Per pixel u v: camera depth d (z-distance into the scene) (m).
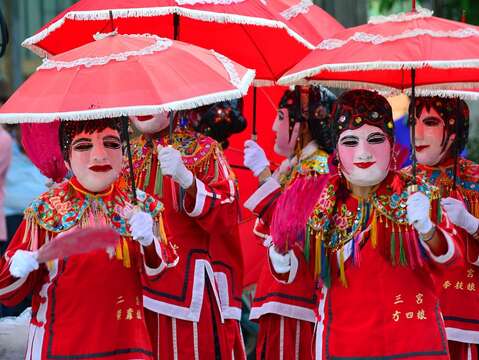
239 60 12.53
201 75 9.07
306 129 12.26
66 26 11.95
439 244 9.40
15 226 16.62
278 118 12.38
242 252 12.94
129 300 9.28
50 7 21.61
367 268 9.48
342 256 9.51
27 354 9.30
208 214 10.73
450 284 11.20
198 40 12.45
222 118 13.01
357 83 10.92
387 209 9.54
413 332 9.42
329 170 12.02
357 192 9.68
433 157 11.20
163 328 10.96
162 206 9.60
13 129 16.83
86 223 9.21
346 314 9.52
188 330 10.98
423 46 9.09
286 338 12.09
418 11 9.48
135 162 11.05
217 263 11.58
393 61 9.03
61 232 9.15
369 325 9.43
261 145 14.02
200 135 11.17
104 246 8.34
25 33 21.42
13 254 9.06
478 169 11.29
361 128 9.53
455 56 9.00
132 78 8.79
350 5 19.00
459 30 9.27
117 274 9.21
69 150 9.31
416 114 11.21
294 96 12.26
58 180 9.91
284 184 12.35
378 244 9.48
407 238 9.48
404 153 11.57
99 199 9.34
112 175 9.30
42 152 9.82
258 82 12.66
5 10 21.12
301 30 12.37
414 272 9.52
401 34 9.23
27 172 16.75
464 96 11.17
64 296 9.13
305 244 9.57
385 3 20.19
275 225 9.57
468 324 11.18
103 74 8.84
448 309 11.20
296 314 11.95
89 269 9.12
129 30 12.27
